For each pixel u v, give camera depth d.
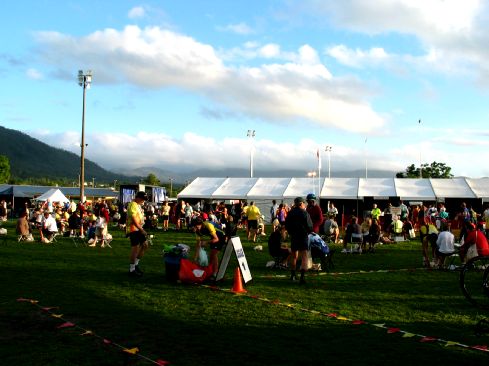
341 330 6.22
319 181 36.03
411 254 16.66
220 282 9.90
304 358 5.07
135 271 10.47
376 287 9.70
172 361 4.93
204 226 10.08
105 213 17.62
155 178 128.75
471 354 5.32
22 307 7.21
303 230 10.02
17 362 4.84
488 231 18.47
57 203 31.16
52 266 11.89
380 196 33.03
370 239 17.02
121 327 6.18
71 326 6.18
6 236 20.95
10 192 43.53
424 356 5.21
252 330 6.12
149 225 27.58
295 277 10.62
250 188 35.88
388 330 6.18
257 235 21.97
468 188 32.88
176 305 7.57
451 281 10.60
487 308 7.28
